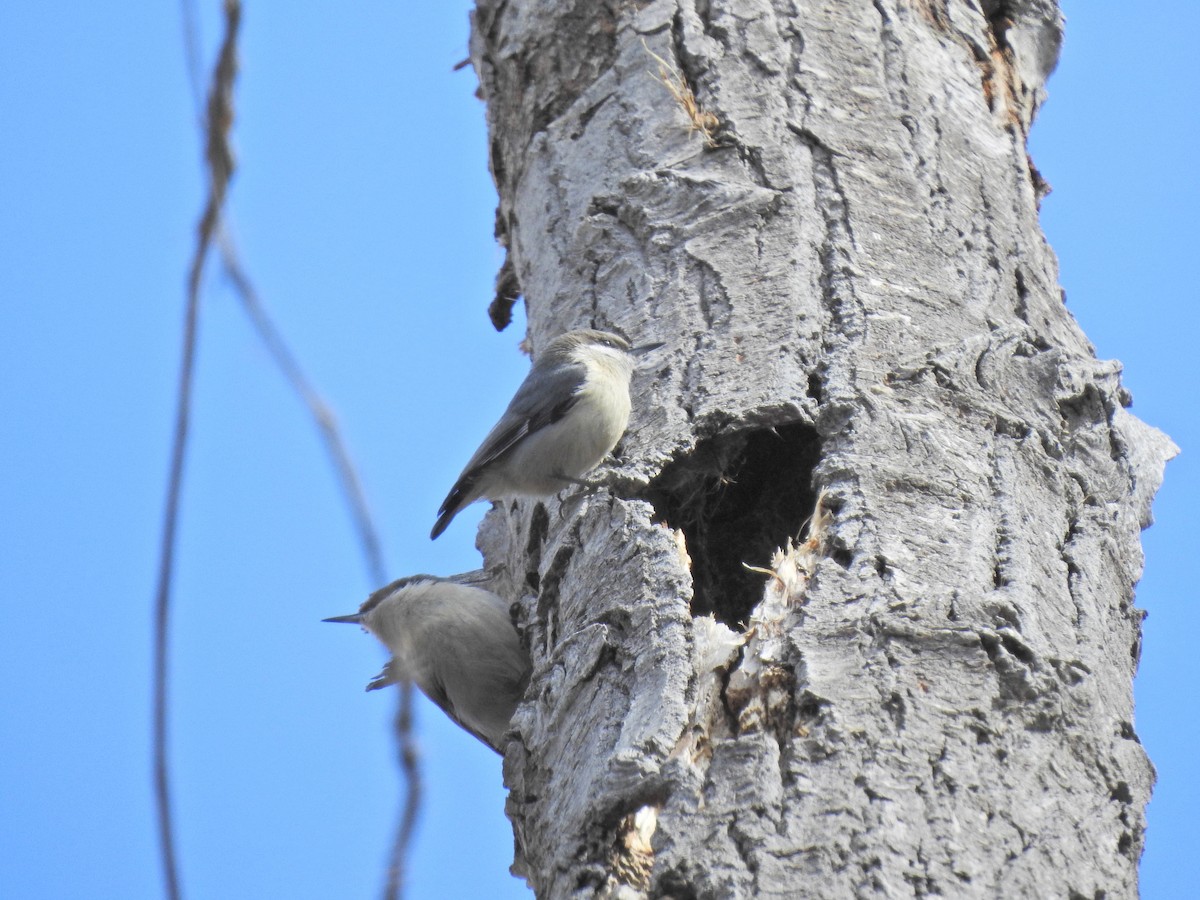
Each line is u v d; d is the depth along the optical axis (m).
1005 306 8.98
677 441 8.28
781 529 8.83
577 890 6.07
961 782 5.75
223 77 2.49
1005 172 10.07
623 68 10.62
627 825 6.16
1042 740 6.06
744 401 8.19
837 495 7.24
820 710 5.98
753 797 5.68
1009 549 6.94
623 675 6.86
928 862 5.42
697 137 9.85
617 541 7.63
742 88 9.98
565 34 11.20
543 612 8.30
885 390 7.93
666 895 5.51
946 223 9.30
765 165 9.49
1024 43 11.45
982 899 5.34
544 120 11.17
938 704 6.06
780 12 10.33
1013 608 6.50
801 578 6.92
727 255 9.10
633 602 7.13
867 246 8.95
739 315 8.72
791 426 8.24
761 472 8.72
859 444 7.52
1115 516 7.88
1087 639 6.79
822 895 5.27
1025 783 5.85
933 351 8.18
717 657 6.57
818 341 8.41
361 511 2.36
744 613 8.79
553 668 7.38
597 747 6.53
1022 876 5.47
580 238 9.93
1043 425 8.00
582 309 9.65
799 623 6.49
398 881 2.34
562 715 7.07
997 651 6.28
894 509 7.14
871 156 9.54
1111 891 5.70
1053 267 9.92
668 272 9.26
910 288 8.75
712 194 9.42
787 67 10.02
